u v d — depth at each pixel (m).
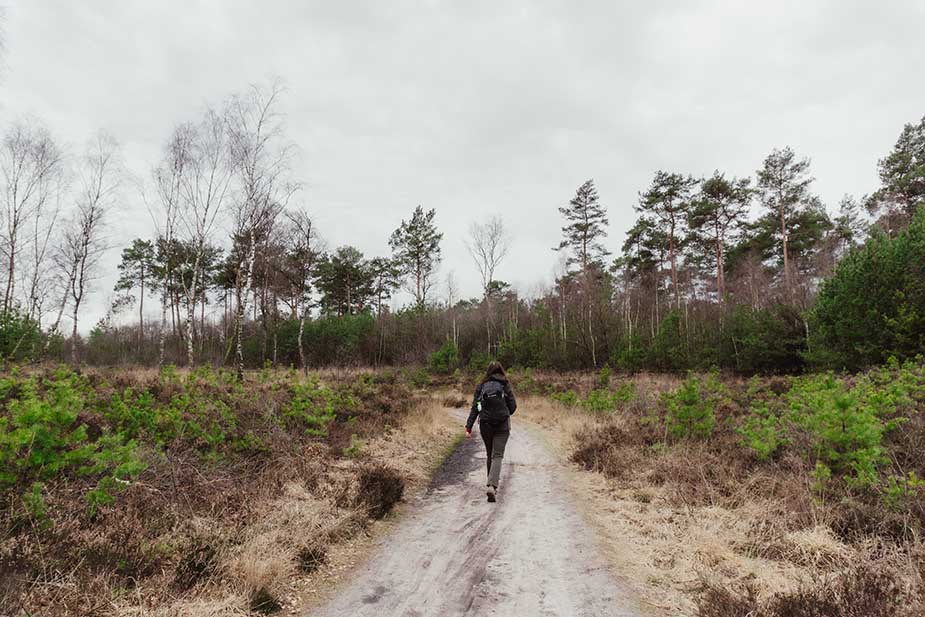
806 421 6.19
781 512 5.03
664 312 39.94
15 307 18.16
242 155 21.22
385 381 23.44
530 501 6.43
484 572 4.22
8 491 3.94
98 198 26.92
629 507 5.93
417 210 50.66
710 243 38.56
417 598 3.75
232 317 44.06
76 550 3.60
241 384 11.86
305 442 8.02
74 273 27.25
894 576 3.47
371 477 6.34
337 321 40.31
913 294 15.94
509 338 40.34
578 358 35.72
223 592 3.51
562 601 3.68
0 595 2.97
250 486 5.64
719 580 3.87
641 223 38.56
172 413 6.62
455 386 26.69
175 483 5.02
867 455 5.02
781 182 33.72
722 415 10.46
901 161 32.28
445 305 48.84
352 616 3.46
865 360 16.80
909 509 4.31
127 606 3.22
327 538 4.75
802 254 34.84
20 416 4.09
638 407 12.85
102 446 5.34
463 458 9.43
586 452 8.62
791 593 3.31
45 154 25.62
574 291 42.22
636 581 4.01
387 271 54.75
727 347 27.05
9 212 25.11
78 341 36.47
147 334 48.00
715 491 5.87
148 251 45.34
